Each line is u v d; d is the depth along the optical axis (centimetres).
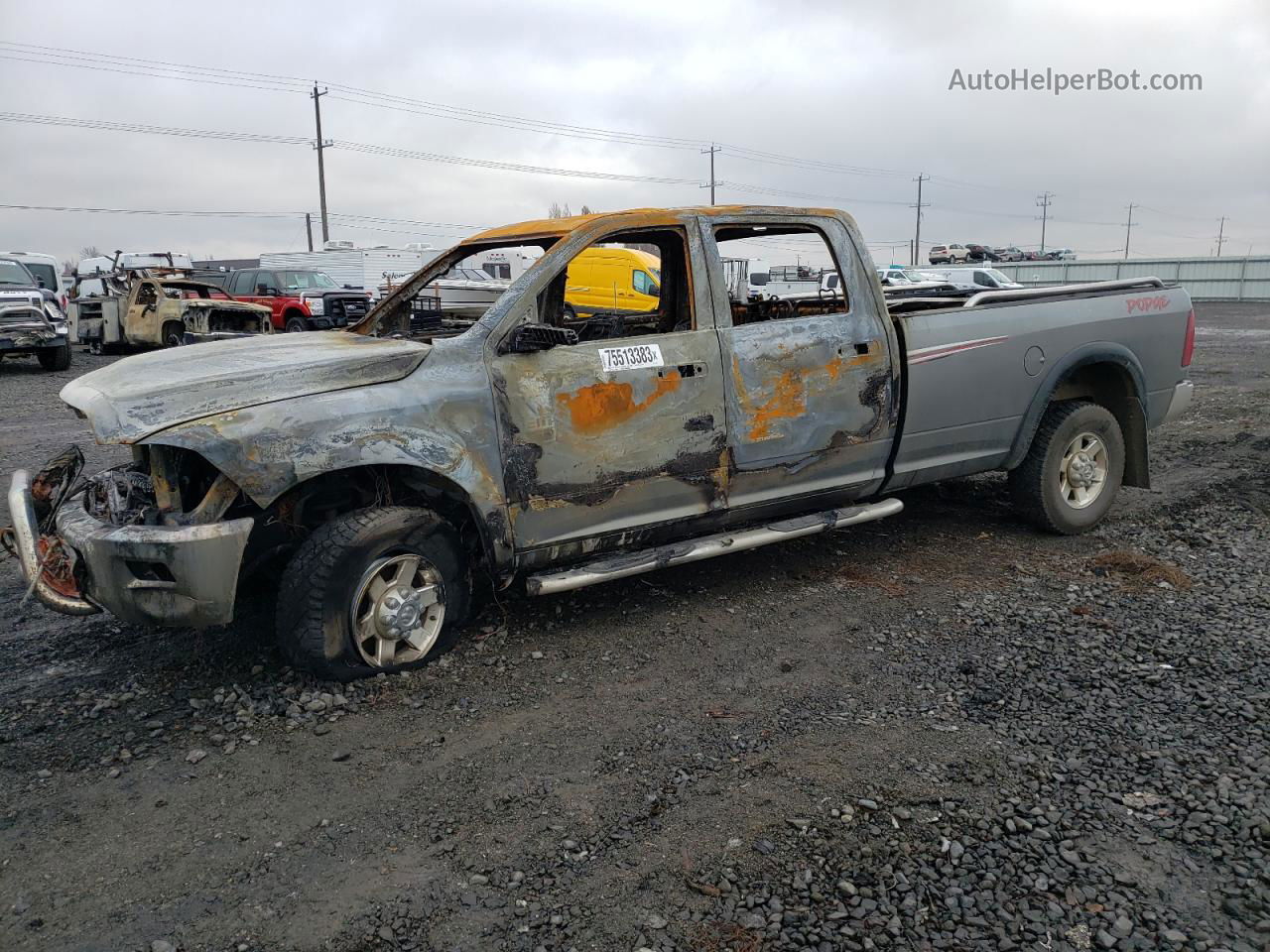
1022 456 546
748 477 452
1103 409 565
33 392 1355
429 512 379
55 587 356
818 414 464
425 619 390
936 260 5825
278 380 349
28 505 367
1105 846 266
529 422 390
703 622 438
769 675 382
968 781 298
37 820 284
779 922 237
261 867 262
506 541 393
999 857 262
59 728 341
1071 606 452
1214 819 277
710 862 261
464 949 229
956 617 441
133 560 336
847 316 475
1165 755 313
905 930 234
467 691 368
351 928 237
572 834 275
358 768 313
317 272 2555
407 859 265
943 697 359
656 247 488
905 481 512
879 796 290
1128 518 608
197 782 305
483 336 388
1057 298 551
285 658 395
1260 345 1897
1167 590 471
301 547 361
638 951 227
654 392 417
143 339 2073
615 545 427
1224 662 384
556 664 393
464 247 494
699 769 310
